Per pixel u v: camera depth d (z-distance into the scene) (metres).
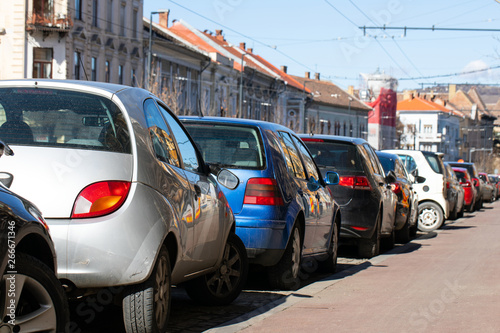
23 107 6.75
